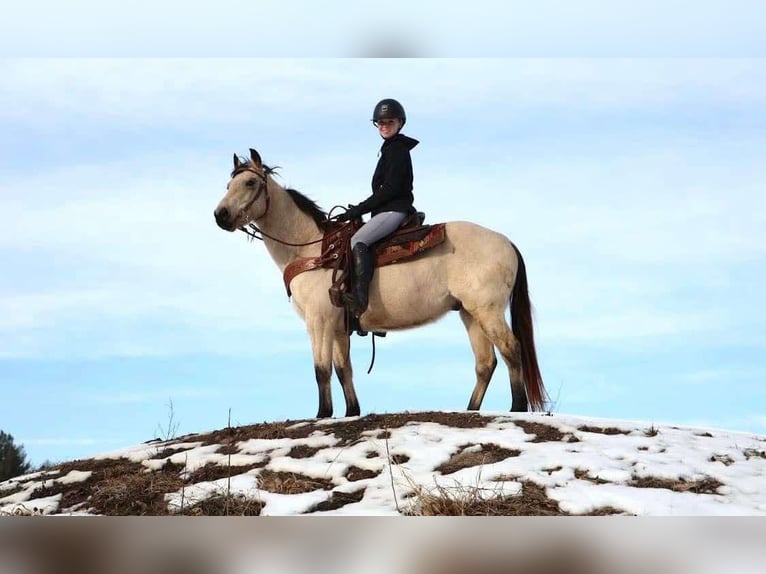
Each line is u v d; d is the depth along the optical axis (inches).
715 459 308.2
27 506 311.3
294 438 341.7
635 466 292.8
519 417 348.8
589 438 324.2
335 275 366.0
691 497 269.1
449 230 377.7
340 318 377.4
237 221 382.0
